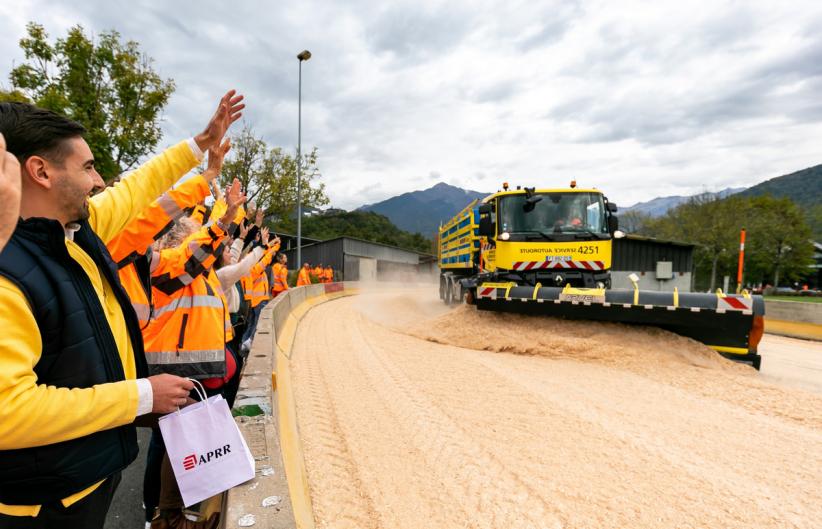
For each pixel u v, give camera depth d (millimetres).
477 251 13102
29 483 1290
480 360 7250
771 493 3219
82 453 1366
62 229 1361
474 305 9875
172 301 3010
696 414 4785
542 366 6816
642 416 4727
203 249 2943
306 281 18938
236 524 1536
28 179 1364
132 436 1589
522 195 10211
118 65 14781
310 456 3812
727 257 38844
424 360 7316
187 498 1665
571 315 7820
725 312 6672
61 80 14000
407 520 2922
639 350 6891
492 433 4305
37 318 1283
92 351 1402
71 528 1403
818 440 4133
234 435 1749
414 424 4543
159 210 2287
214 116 2246
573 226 9984
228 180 23766
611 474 3492
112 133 14156
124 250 2270
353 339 9461
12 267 1236
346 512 3008
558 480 3406
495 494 3221
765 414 4820
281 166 25281
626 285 17859
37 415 1180
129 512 3148
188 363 2990
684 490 3250
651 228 47094
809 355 8555
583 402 5164
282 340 8008
